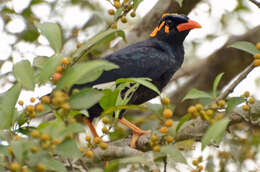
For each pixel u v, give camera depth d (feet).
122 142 38.60
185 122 27.43
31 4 51.55
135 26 54.54
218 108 26.08
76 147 21.45
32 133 20.21
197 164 28.71
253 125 29.40
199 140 35.12
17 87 24.07
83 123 50.83
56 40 24.68
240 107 32.27
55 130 20.34
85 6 51.96
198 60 63.62
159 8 53.62
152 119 43.11
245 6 53.72
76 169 28.40
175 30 47.50
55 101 21.22
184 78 66.80
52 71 23.30
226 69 62.69
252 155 39.40
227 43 62.23
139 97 44.86
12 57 50.93
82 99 22.35
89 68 21.29
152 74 44.96
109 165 24.07
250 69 27.45
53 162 21.56
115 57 44.47
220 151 38.73
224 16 54.34
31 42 51.83
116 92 27.12
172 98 62.34
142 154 30.42
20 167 20.03
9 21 51.42
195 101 60.13
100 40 26.25
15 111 25.76
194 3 53.06
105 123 27.22
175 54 48.14
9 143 22.18
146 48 46.03
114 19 30.09
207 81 63.16
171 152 25.12
